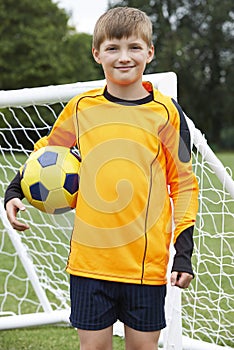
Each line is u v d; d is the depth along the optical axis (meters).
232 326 4.20
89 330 2.56
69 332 4.44
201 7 39.34
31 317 4.16
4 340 4.25
